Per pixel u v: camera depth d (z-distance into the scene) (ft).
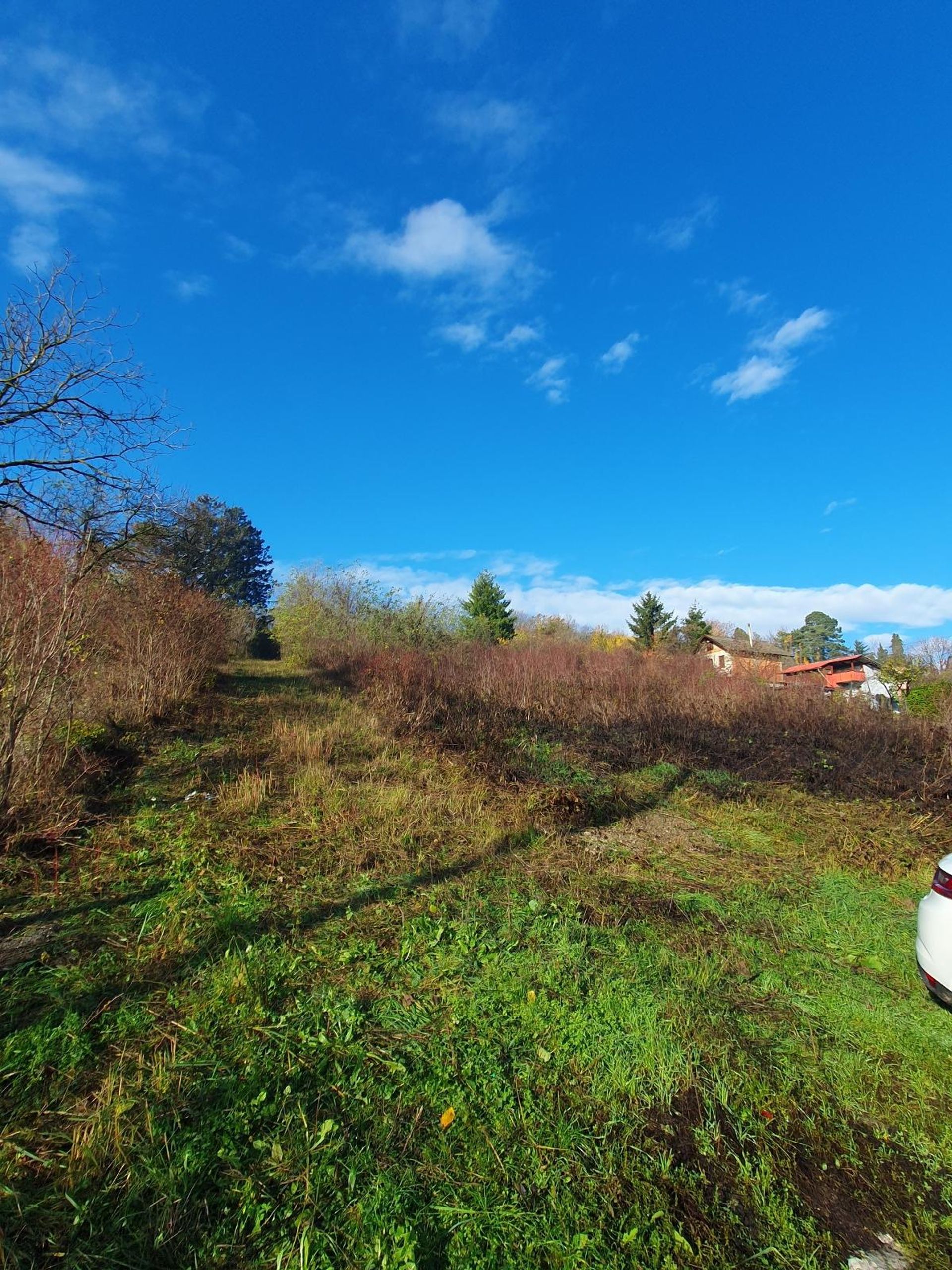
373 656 53.67
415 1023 8.93
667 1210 6.28
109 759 20.61
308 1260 5.47
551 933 12.03
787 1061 8.69
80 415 25.61
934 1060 8.77
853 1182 6.81
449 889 13.69
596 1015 9.39
